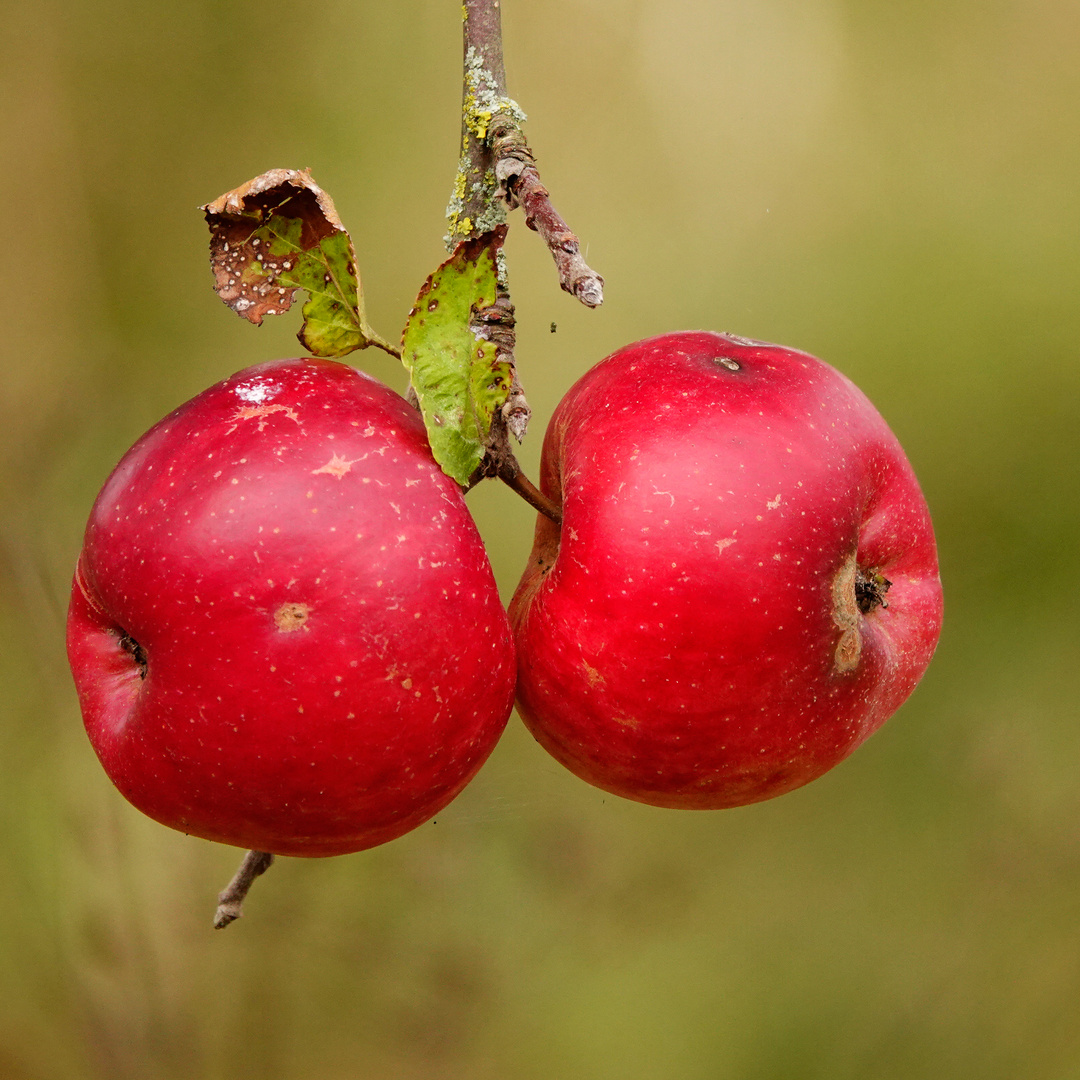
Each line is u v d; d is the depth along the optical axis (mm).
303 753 901
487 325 912
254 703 899
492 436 916
